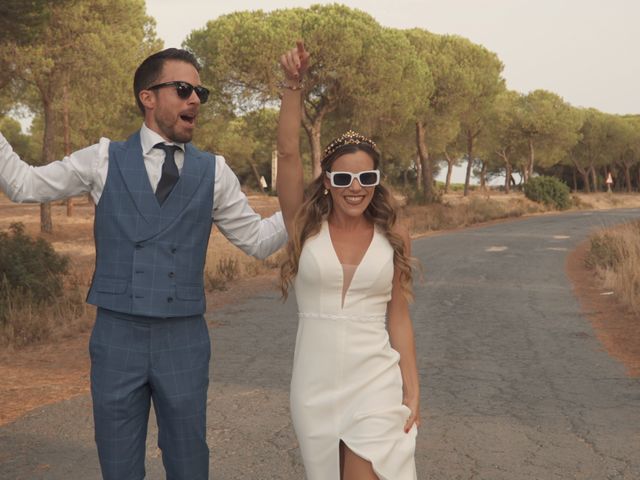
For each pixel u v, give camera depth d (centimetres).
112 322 299
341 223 320
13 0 1445
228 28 3117
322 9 3338
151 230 300
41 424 576
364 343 314
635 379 737
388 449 304
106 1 2480
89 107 2738
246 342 916
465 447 529
